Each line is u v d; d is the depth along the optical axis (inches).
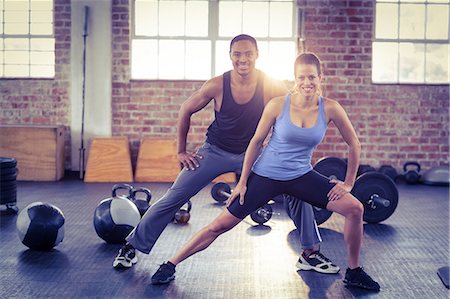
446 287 178.2
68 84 399.9
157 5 400.5
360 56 397.7
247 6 400.8
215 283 179.3
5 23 400.2
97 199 318.3
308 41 396.8
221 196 309.4
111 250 216.4
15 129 380.5
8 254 210.1
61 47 398.0
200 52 402.9
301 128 158.7
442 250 221.6
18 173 381.4
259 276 186.4
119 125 401.1
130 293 170.2
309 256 192.2
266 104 171.9
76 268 193.9
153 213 181.8
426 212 293.9
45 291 171.5
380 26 402.9
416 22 403.2
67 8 397.4
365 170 380.5
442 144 403.5
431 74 405.7
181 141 180.9
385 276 189.2
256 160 174.9
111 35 397.4
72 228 250.4
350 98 399.5
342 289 174.9
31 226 210.2
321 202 165.3
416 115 402.3
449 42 403.9
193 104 176.4
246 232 244.8
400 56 403.5
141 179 386.6
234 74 172.7
